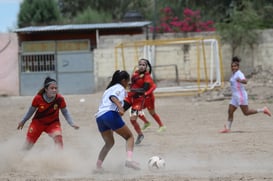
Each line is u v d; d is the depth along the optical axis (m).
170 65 82.38
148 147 33.06
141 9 154.50
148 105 39.75
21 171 25.02
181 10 105.94
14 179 22.67
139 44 84.31
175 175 23.05
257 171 23.86
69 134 41.25
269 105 61.31
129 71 85.50
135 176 23.05
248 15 82.12
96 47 89.06
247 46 81.50
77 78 88.06
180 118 52.38
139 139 34.31
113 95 24.41
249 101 65.44
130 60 85.56
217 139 35.97
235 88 39.66
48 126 27.38
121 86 24.84
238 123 46.25
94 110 63.12
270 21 87.19
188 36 85.12
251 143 33.28
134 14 97.25
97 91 87.25
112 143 25.09
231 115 39.97
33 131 27.06
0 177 23.28
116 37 86.50
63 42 88.81
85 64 88.00
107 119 24.44
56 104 26.95
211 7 104.50
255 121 47.56
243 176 22.33
